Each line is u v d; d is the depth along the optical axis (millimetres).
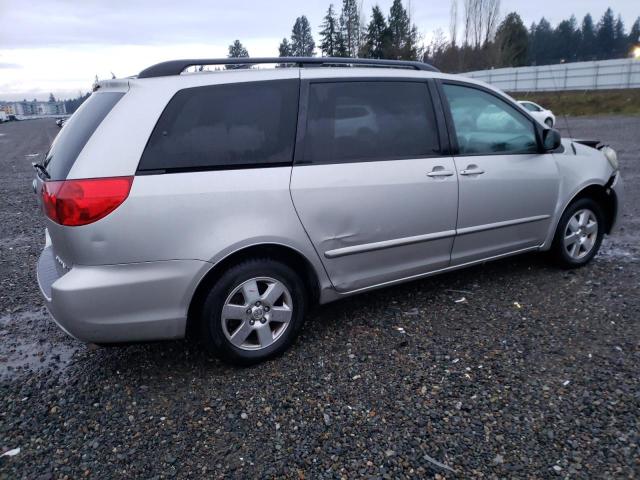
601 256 5109
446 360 3205
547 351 3266
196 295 3076
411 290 4359
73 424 2713
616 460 2309
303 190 3164
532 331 3543
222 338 3066
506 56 44031
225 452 2467
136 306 2824
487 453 2391
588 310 3838
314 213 3217
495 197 4020
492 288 4340
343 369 3152
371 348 3395
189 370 3215
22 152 19859
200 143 2934
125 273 2773
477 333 3545
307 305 3439
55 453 2492
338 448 2463
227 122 3021
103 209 2674
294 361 3268
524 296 4148
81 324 2750
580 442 2432
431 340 3471
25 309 4297
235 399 2885
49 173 3008
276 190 3076
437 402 2779
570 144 4684
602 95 33719
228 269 3045
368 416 2691
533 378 2967
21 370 3297
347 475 2293
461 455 2385
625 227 6215
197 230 2871
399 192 3527
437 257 3885
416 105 3705
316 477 2287
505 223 4141
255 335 3256
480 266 4906
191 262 2875
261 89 3152
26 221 7746
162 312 2887
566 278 4504
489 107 4090
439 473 2283
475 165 3895
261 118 3119
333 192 3268
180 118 2910
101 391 3014
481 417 2645
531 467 2295
